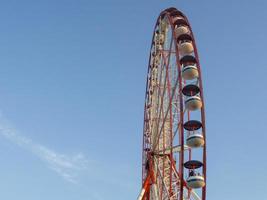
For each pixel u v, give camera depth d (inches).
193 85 1483.8
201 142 1419.8
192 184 1389.0
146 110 2043.6
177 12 1758.1
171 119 1605.6
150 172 1818.4
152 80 1950.1
